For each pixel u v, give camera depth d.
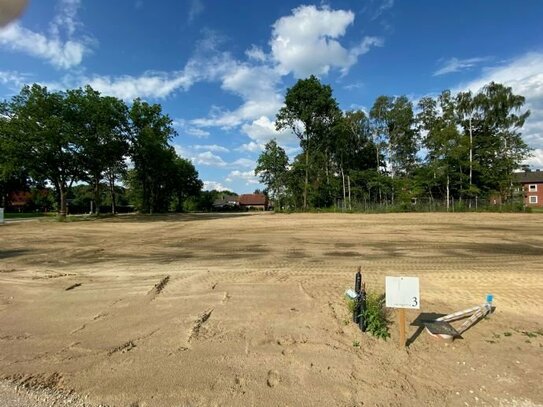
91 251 13.16
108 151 33.84
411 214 34.03
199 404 3.24
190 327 5.11
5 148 28.75
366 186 48.84
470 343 4.56
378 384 3.58
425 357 4.18
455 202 40.06
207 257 11.52
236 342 4.59
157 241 16.05
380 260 10.53
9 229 22.55
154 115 41.28
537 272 8.73
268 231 19.80
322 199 46.38
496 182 41.41
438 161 42.34
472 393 3.44
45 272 9.22
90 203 58.00
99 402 3.29
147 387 3.53
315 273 8.71
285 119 44.75
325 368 3.90
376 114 50.28
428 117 49.00
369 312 4.99
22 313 5.82
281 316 5.52
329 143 46.78
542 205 58.00
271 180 49.09
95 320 5.47
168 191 66.12
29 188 57.19
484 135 44.34
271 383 3.59
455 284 7.55
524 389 3.51
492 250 12.34
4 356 4.25
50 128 29.62
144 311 5.88
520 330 5.00
